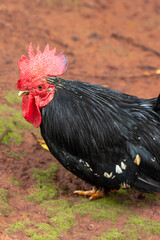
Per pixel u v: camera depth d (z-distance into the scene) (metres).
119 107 4.27
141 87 7.69
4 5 10.84
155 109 4.34
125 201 4.54
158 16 11.16
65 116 4.11
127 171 4.09
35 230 3.94
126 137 4.07
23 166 5.11
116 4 11.81
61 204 4.42
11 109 6.41
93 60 8.77
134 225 4.09
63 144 4.17
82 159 4.19
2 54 8.40
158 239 3.92
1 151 5.38
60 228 4.01
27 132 5.93
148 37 10.05
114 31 10.20
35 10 10.83
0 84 7.20
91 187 4.82
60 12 10.92
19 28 9.69
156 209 4.44
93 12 11.16
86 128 4.09
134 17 11.09
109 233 3.96
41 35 9.46
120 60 8.91
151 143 4.12
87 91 4.25
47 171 5.05
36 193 4.59
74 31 9.95
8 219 4.09
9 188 4.60
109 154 4.09
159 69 8.57
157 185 4.22
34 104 4.23
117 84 7.76
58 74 4.15
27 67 4.14
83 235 3.92
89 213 4.26
